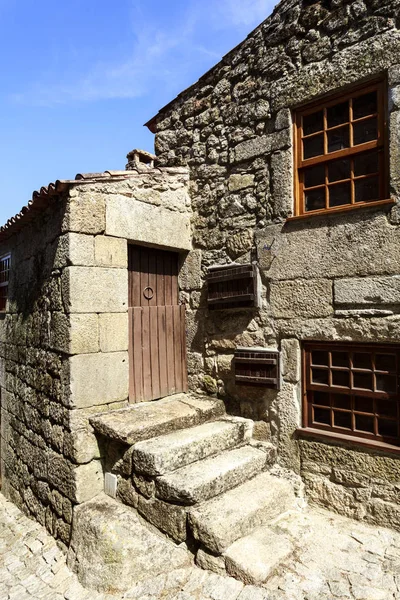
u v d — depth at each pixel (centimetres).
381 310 298
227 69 400
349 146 321
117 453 340
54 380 374
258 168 374
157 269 431
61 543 356
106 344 366
